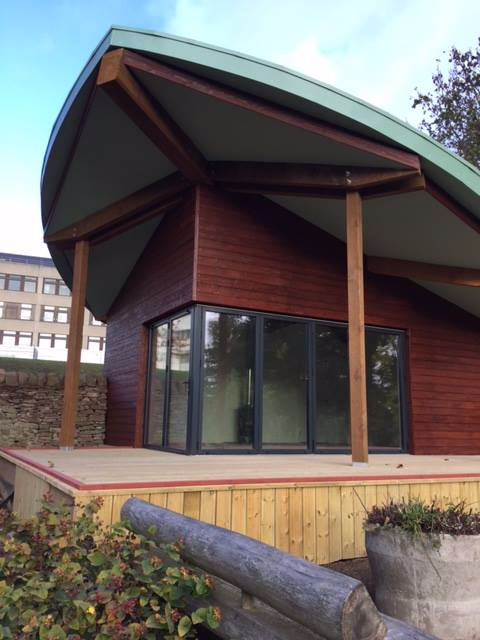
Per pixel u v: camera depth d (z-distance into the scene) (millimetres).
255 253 6582
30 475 4379
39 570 1985
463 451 7961
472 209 5566
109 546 2102
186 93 4688
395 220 6191
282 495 3549
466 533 2639
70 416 6617
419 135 4863
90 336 43312
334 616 1396
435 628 2564
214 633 2061
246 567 1783
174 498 3193
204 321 6176
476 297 7926
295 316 6844
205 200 6301
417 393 7711
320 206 6586
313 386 6797
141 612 1914
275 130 5051
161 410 7109
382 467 4719
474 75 13172
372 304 7539
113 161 6039
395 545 2707
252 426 6238
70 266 8891
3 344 41875
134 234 7766
